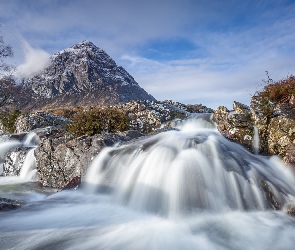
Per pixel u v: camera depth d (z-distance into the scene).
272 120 8.70
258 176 6.80
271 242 4.93
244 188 6.45
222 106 11.75
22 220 5.88
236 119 9.68
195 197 6.38
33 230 5.39
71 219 6.03
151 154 7.59
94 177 8.39
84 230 5.41
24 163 12.01
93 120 12.95
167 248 4.70
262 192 6.40
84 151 9.26
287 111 8.71
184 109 22.56
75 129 12.59
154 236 5.14
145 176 7.15
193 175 6.62
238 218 5.88
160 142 8.45
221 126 10.06
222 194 6.51
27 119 19.81
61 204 7.10
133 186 7.24
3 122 23.92
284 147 8.03
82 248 4.70
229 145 8.46
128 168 7.71
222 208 6.27
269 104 9.34
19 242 4.87
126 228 5.51
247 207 6.23
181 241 4.95
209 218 5.93
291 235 5.15
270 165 7.83
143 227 5.57
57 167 9.87
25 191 9.24
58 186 9.73
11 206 6.36
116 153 8.39
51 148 10.23
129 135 10.77
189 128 13.34
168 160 7.14
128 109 17.84
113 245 4.80
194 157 7.11
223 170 6.83
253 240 5.00
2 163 13.84
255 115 9.24
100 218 6.10
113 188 7.74
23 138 15.66
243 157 7.73
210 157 7.23
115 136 10.20
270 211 6.13
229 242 4.94
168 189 6.58
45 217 6.11
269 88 10.25
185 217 6.05
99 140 9.36
